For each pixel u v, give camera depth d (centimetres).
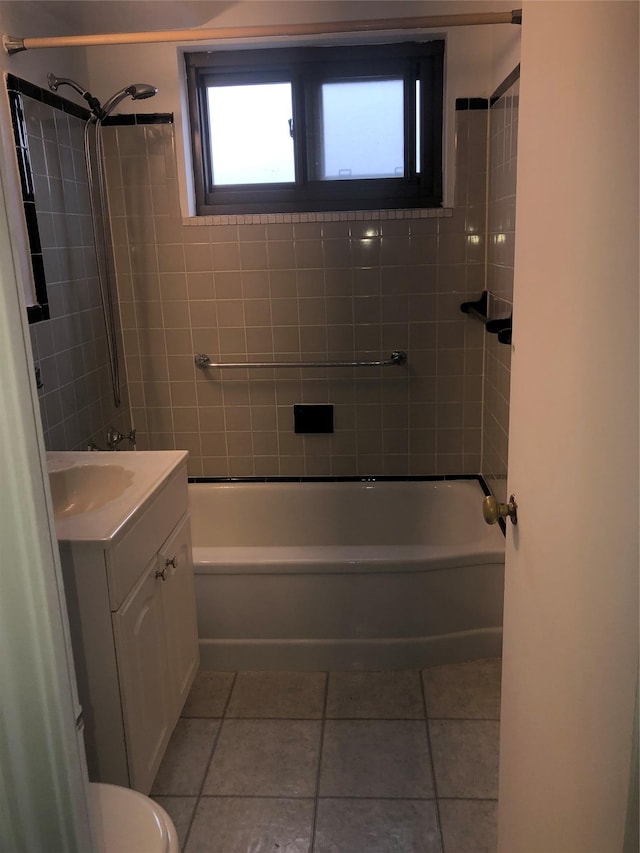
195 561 232
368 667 238
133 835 117
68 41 207
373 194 284
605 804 85
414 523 299
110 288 283
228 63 274
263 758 199
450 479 303
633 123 71
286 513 302
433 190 282
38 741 72
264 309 290
